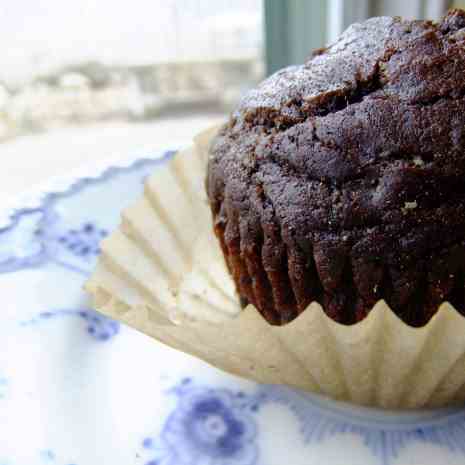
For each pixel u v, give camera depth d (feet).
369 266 0.44
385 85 0.45
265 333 0.43
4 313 0.54
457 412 0.47
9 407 0.47
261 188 0.47
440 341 0.41
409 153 0.43
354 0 0.87
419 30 0.47
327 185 0.45
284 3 0.92
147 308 0.48
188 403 0.48
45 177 0.84
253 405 0.48
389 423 0.46
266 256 0.47
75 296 0.57
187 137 0.84
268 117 0.49
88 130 0.97
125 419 0.47
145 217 0.59
